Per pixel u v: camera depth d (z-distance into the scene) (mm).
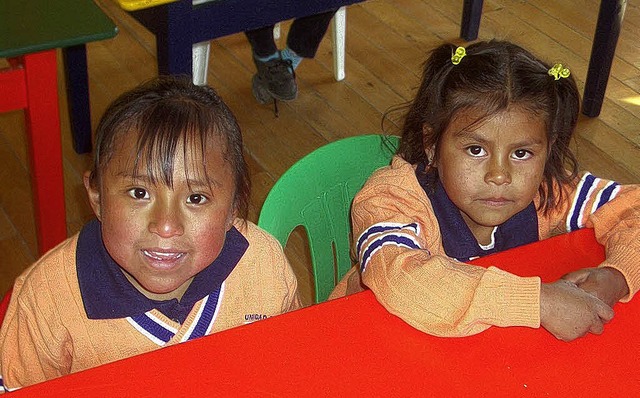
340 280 1494
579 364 954
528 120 1233
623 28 3691
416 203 1288
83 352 1143
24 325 1124
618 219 1246
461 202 1288
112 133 1049
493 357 953
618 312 1059
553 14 3742
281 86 2920
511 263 1121
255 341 929
